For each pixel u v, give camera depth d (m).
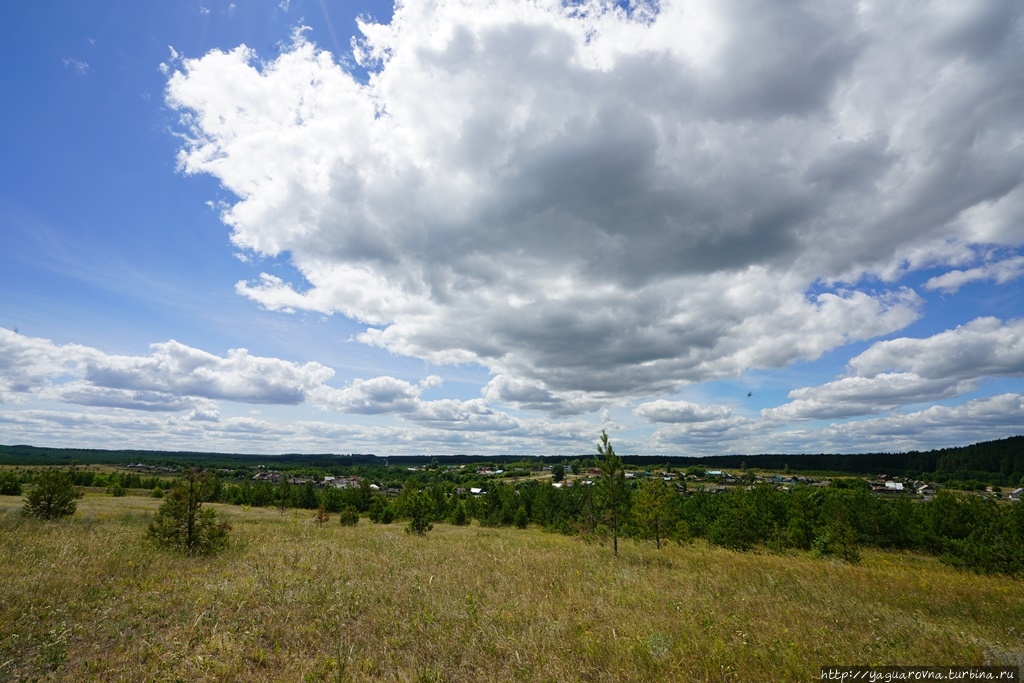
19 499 32.81
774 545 27.92
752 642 6.68
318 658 6.10
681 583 11.39
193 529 13.31
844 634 7.28
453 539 21.42
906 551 30.66
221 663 5.67
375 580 10.32
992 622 8.66
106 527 17.19
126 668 5.46
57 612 6.89
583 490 30.36
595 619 7.83
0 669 5.21
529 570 12.06
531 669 5.74
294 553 13.80
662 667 5.78
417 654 6.30
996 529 18.58
